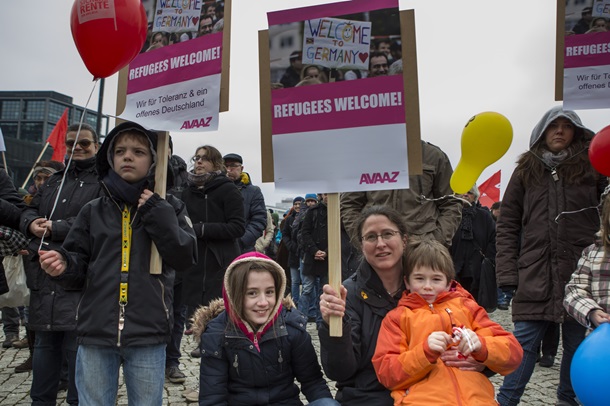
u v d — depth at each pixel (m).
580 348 2.26
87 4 2.56
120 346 2.57
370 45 2.60
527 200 3.68
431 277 2.67
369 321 2.76
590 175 3.54
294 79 2.68
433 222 3.89
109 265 2.66
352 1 2.62
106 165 2.89
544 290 3.46
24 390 4.67
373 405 2.61
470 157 3.17
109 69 2.70
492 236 5.88
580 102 3.06
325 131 2.63
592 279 3.00
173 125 2.91
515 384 3.54
